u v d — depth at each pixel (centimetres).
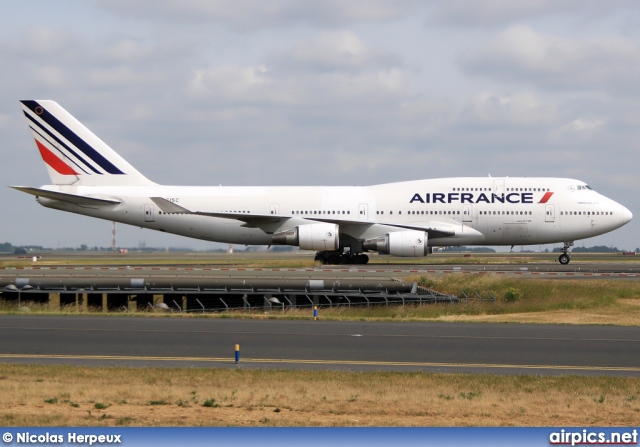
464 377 3716
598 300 7131
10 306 7325
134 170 11988
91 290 7569
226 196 11681
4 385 3416
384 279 7869
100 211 11750
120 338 4819
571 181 11569
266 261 13725
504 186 11444
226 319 5862
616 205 11362
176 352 4353
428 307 6981
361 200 11481
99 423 2886
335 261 11456
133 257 18450
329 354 4341
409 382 3591
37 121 11856
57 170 11906
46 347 4484
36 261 14212
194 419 2950
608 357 4312
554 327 5484
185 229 11750
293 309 7156
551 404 3231
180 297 7569
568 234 11312
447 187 11488
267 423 2905
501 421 2984
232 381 3556
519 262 12394
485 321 5831
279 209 11544
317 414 3038
